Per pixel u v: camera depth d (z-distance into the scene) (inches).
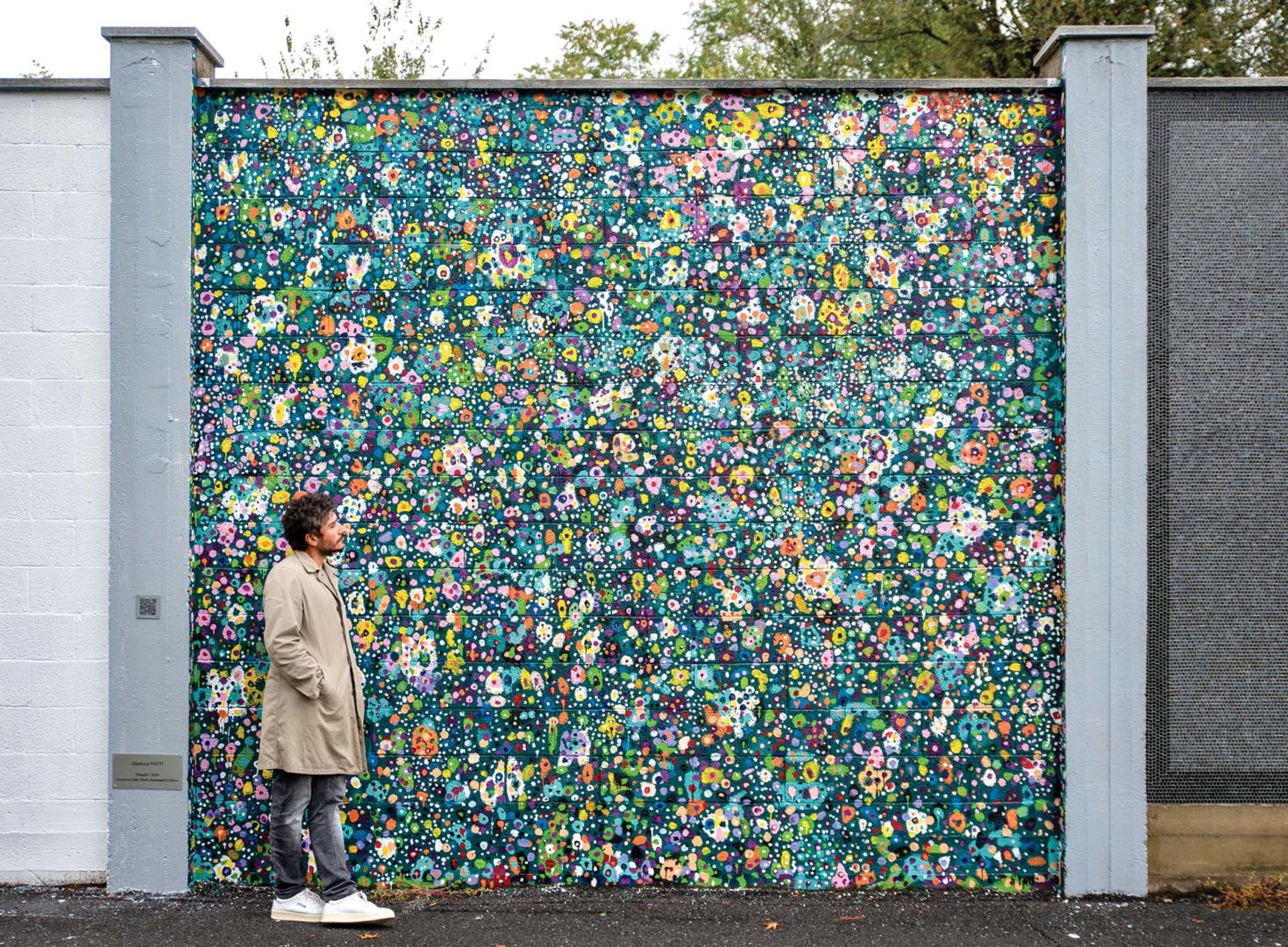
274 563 187.9
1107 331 187.6
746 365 190.2
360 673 178.1
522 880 186.4
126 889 183.3
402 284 190.2
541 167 191.2
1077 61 188.2
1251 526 190.1
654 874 186.7
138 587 185.0
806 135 191.2
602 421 189.8
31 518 187.9
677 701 187.9
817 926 170.9
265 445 189.0
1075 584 185.6
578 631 188.4
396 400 189.6
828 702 187.8
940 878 186.4
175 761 183.9
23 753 186.5
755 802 187.2
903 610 188.4
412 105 191.0
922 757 187.3
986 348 189.8
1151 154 191.6
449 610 188.2
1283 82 190.1
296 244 190.2
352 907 168.2
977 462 189.5
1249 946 163.8
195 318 189.3
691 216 191.0
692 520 189.2
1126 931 169.6
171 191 187.2
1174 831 187.2
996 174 190.5
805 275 190.5
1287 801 188.1
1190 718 189.0
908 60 612.1
